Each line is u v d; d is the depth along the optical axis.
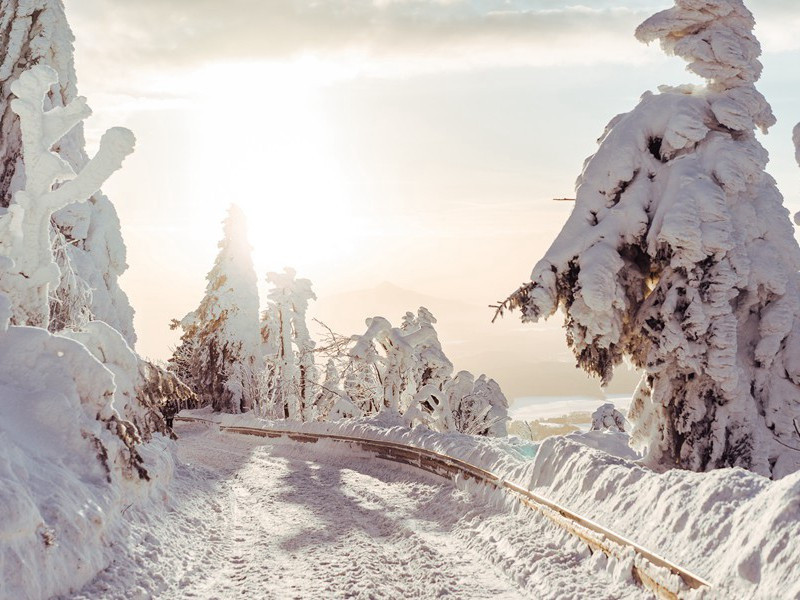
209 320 57.22
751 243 17.88
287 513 15.80
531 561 9.98
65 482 8.58
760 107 18.50
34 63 39.50
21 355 9.89
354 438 26.28
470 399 34.81
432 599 9.09
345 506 16.44
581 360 18.25
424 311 35.75
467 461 16.56
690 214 17.00
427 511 15.45
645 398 18.33
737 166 17.72
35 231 11.68
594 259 17.45
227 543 12.74
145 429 14.83
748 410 16.95
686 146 18.28
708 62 18.62
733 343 16.75
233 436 40.41
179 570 10.16
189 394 15.69
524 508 12.46
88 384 10.31
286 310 46.47
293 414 46.03
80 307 17.30
